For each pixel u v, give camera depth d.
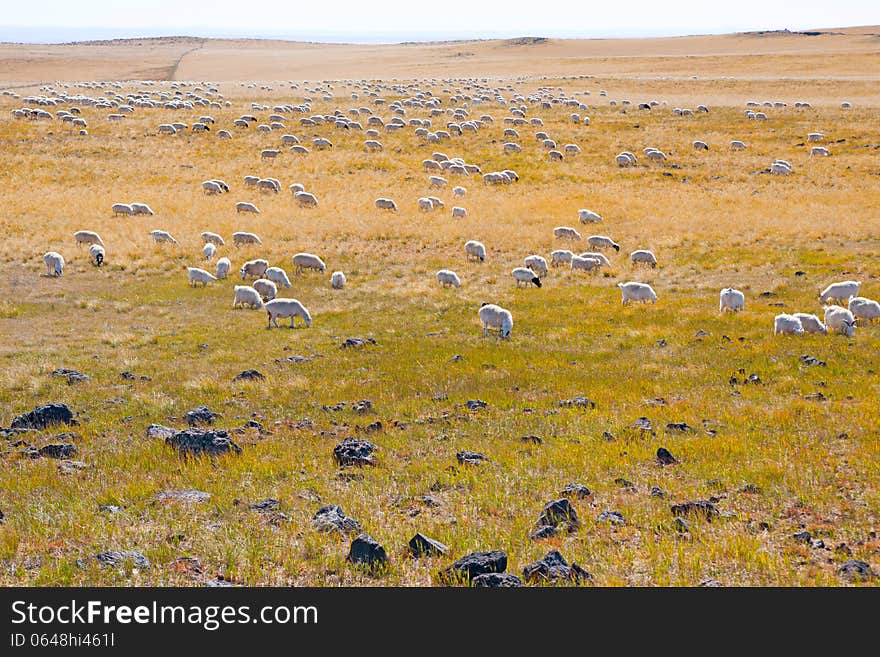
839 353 21.70
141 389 18.70
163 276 35.09
